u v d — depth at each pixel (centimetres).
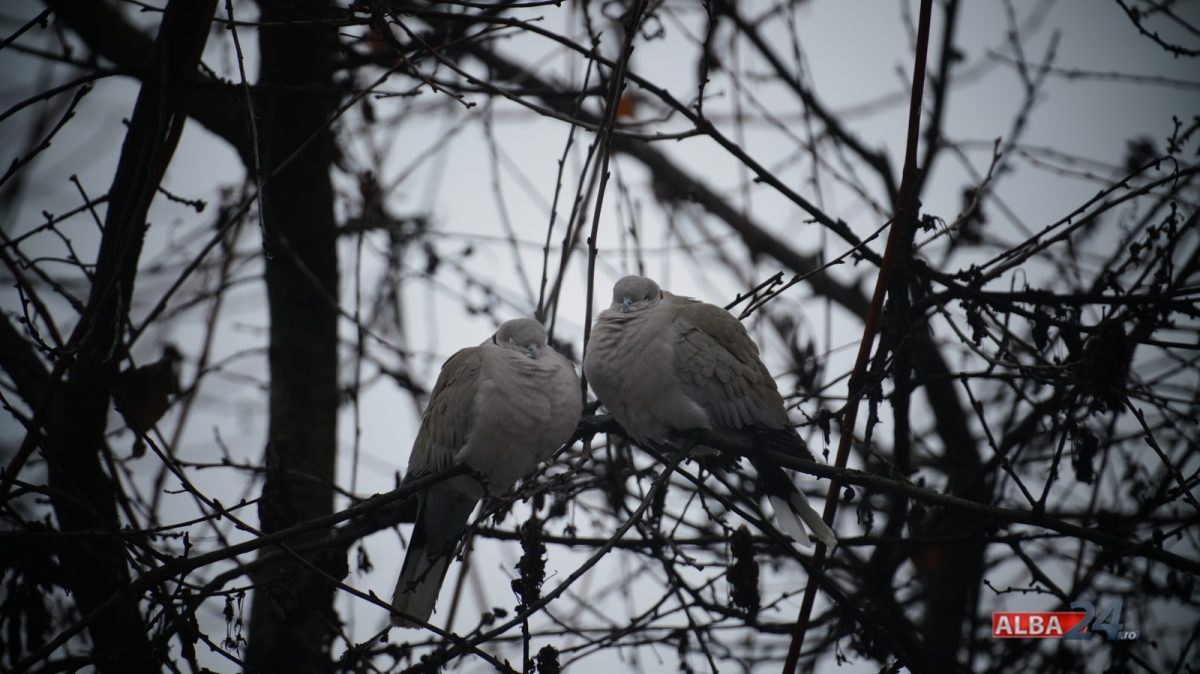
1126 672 1005
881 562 1223
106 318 902
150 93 884
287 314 1367
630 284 1076
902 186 877
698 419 1007
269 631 1208
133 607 977
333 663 991
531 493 924
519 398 995
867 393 916
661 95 999
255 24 851
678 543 1127
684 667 1046
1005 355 1000
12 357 986
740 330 1078
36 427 834
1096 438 959
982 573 1338
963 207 1232
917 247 1009
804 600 905
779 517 957
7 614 864
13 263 842
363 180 1305
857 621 1001
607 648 1053
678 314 1055
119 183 904
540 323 1039
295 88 954
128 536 823
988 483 1393
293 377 1350
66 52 1157
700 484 921
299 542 1255
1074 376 894
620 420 1053
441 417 1030
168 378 1020
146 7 853
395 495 892
